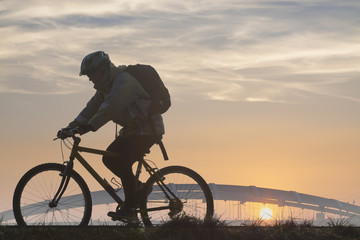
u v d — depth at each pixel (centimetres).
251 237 565
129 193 661
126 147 663
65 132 644
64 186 629
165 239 547
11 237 523
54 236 532
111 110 639
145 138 661
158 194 680
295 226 609
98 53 655
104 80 657
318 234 588
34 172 620
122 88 643
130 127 671
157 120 665
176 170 689
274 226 609
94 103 706
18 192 608
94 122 638
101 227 595
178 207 676
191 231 564
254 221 614
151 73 667
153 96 659
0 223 568
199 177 688
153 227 594
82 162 650
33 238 527
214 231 568
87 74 660
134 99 654
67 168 631
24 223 604
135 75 659
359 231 614
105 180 660
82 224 627
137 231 569
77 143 648
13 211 604
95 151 657
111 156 670
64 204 627
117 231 564
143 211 669
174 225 579
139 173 679
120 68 666
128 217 652
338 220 633
